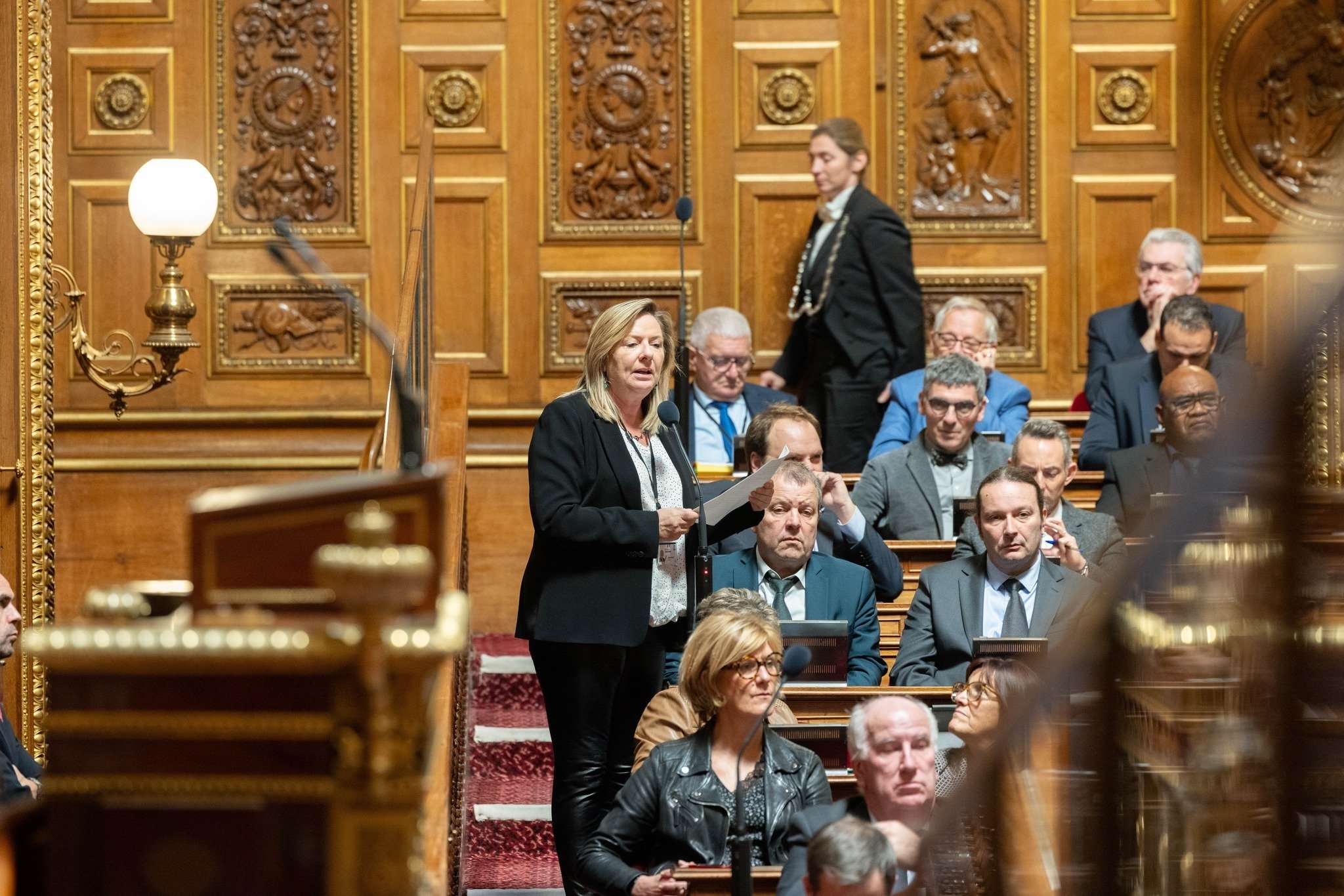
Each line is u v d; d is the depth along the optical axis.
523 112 16.98
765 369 17.00
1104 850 5.60
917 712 7.47
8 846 4.52
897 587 11.86
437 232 16.98
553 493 9.62
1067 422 15.59
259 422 16.47
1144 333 15.35
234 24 16.80
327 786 4.40
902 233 15.73
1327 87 17.23
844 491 11.67
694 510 9.62
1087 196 17.36
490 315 17.00
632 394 9.94
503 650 14.14
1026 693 5.99
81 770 4.42
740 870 7.50
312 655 4.32
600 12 17.02
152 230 11.18
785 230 17.08
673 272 17.05
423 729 4.40
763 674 8.41
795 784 8.51
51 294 11.67
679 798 8.40
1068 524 12.12
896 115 17.20
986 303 17.36
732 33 17.08
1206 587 5.49
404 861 4.39
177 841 4.41
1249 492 5.43
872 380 15.63
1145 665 5.55
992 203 17.33
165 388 16.61
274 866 4.41
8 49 11.46
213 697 4.43
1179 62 17.36
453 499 10.70
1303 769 5.43
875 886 6.60
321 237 16.89
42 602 11.60
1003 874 5.84
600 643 9.54
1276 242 12.59
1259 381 5.47
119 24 16.72
